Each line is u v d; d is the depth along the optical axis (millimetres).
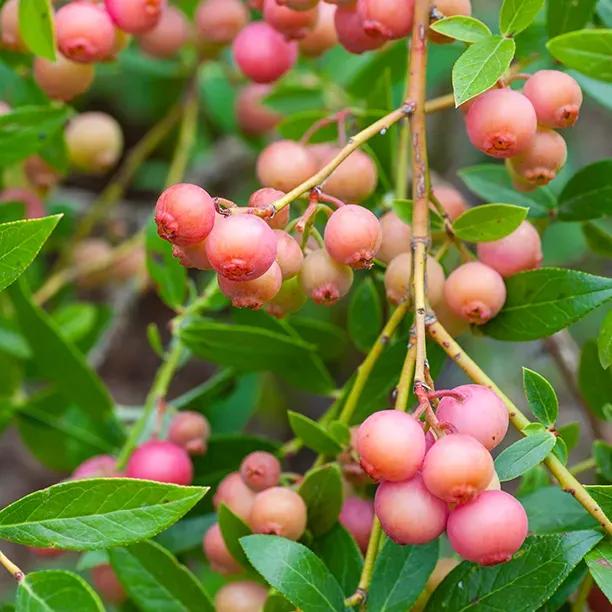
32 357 774
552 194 733
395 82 809
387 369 697
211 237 610
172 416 749
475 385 620
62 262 930
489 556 602
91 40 682
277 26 695
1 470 1164
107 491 611
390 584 643
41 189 820
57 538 610
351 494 693
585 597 669
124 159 1203
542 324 662
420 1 654
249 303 624
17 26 723
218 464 736
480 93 627
